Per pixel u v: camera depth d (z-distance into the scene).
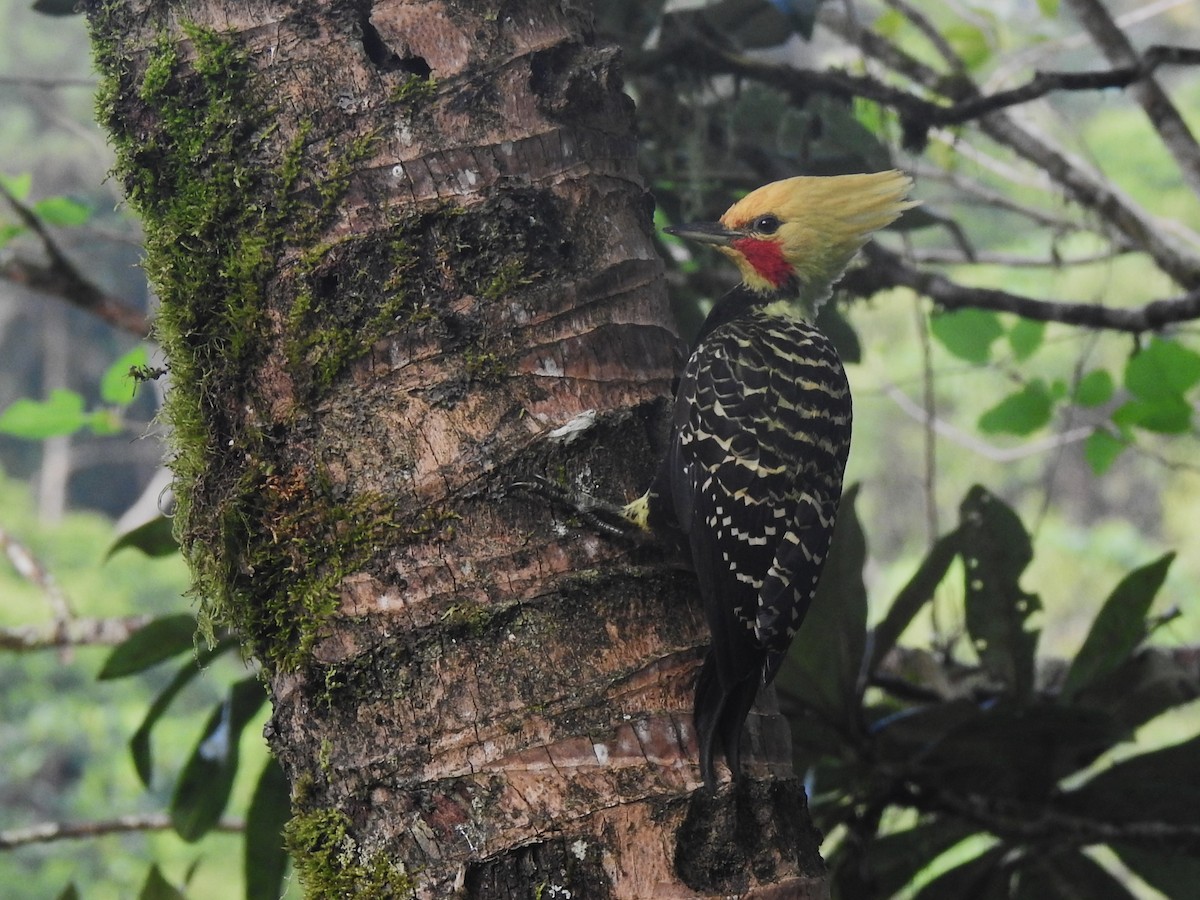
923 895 8.40
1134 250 10.44
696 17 9.60
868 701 10.88
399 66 5.41
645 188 5.96
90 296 9.98
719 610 5.36
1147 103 9.68
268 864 8.02
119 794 24.59
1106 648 8.10
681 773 4.99
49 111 10.63
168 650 8.11
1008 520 8.04
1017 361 10.40
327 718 5.10
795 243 7.74
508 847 4.81
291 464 5.27
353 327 5.27
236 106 5.38
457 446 5.18
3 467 36.88
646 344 5.59
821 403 6.88
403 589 5.09
